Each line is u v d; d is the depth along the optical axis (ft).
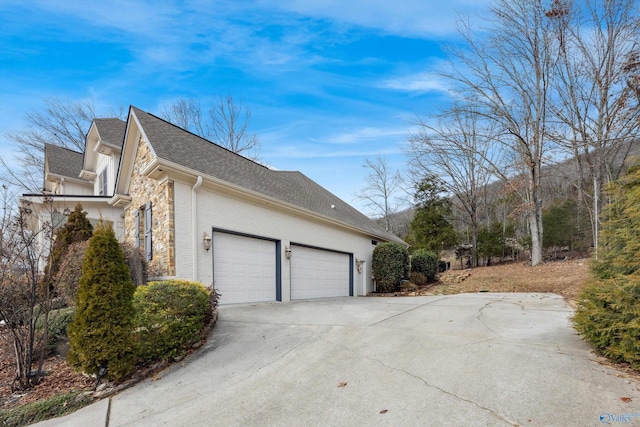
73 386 14.89
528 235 72.13
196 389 13.94
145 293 17.85
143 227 30.71
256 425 10.62
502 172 62.59
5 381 15.72
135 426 11.34
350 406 11.29
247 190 30.94
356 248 50.78
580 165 51.03
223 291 29.40
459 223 101.55
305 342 18.88
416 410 10.64
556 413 9.94
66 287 22.03
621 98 35.01
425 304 30.96
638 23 41.83
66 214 20.61
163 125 33.35
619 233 14.84
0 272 15.76
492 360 14.38
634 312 12.66
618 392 11.02
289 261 36.32
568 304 27.73
